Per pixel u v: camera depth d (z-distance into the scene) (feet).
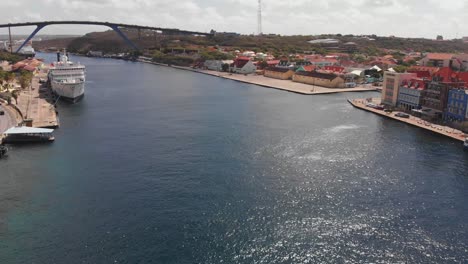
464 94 487.61
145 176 328.90
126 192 299.79
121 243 237.25
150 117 549.95
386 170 345.72
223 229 250.78
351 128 490.08
